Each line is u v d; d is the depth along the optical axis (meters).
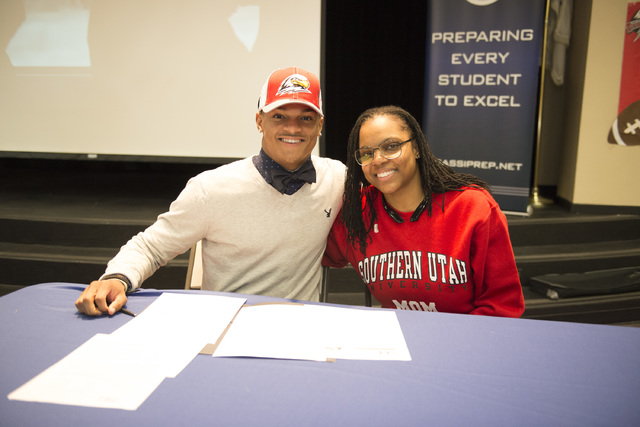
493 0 3.27
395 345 0.95
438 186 1.34
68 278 3.02
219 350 0.92
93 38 3.56
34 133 3.77
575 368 0.88
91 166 5.40
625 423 0.72
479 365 0.88
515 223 3.32
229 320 1.05
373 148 1.28
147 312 1.09
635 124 3.52
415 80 4.71
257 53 3.45
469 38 3.36
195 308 1.12
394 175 1.29
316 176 1.45
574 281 2.94
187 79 3.55
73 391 0.77
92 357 0.88
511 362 0.90
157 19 3.48
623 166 3.60
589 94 3.58
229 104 3.55
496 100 3.38
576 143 3.73
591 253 3.19
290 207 1.40
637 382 0.83
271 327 1.02
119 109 3.65
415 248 1.36
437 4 3.38
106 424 0.69
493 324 1.07
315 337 0.98
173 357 0.88
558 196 4.08
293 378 0.83
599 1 3.46
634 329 1.05
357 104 4.82
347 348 0.94
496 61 3.34
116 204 3.77
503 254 1.34
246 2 3.38
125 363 0.86
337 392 0.79
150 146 3.69
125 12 3.49
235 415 0.72
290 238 1.42
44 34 3.59
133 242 1.37
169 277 2.95
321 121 1.42
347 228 1.45
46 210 3.54
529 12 3.23
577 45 3.77
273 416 0.72
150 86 3.59
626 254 3.20
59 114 3.72
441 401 0.77
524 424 0.71
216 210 1.38
